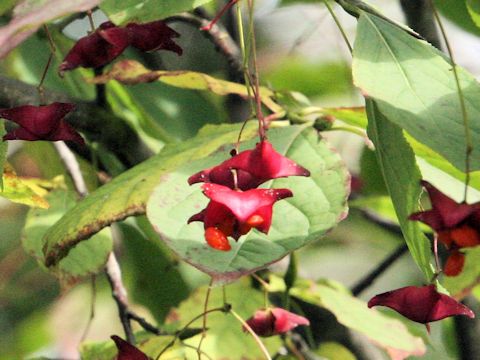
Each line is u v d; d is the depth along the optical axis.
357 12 0.38
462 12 0.51
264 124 0.39
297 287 0.48
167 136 0.51
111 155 0.50
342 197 0.38
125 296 0.46
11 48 0.33
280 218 0.37
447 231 0.35
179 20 0.48
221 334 0.47
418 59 0.37
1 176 0.40
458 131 0.36
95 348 0.46
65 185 0.48
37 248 0.46
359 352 0.52
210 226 0.35
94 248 0.45
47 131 0.40
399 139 0.37
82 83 0.50
